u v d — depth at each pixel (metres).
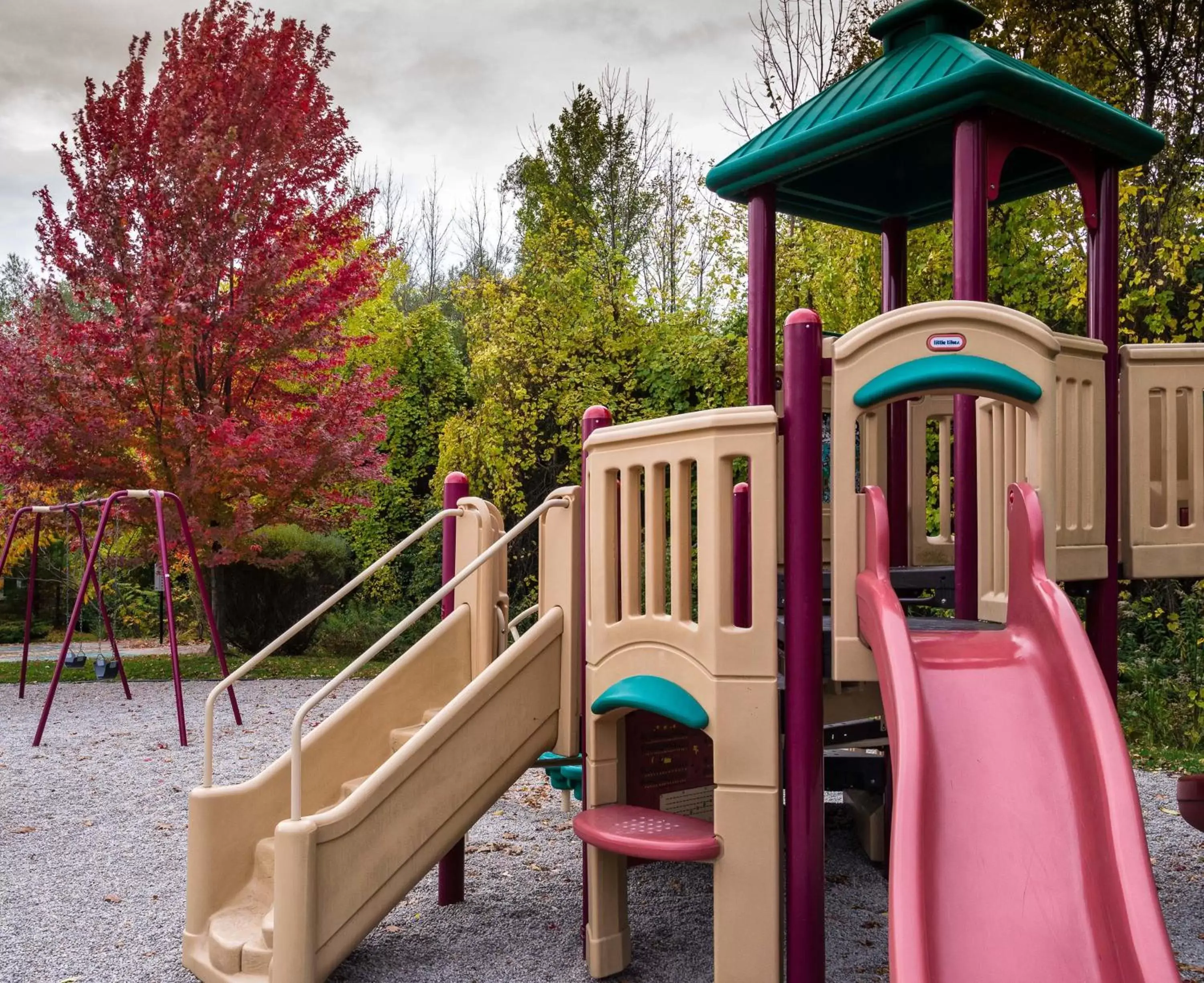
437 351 15.44
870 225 5.64
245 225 10.27
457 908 4.12
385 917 3.96
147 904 4.15
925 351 2.96
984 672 2.77
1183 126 8.70
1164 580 8.76
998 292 8.41
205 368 10.50
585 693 3.45
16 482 9.85
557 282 11.22
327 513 12.02
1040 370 2.96
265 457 10.05
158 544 9.88
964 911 2.25
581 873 4.58
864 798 4.98
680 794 3.90
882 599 2.74
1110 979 2.12
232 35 10.48
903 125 3.66
